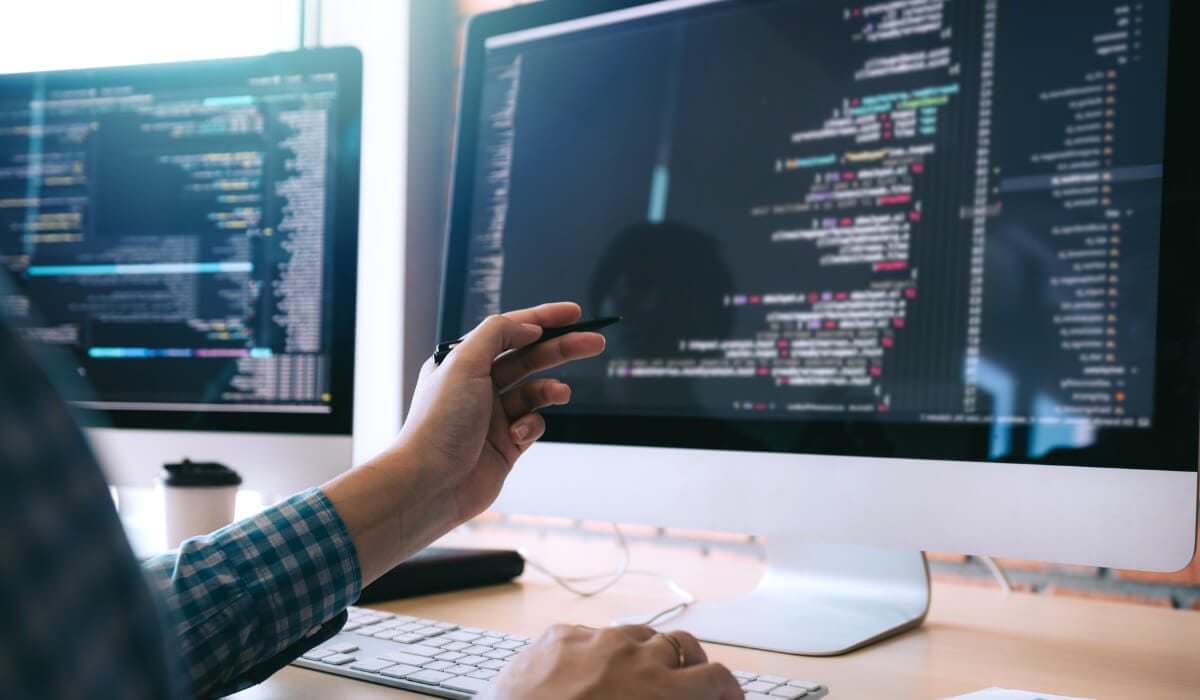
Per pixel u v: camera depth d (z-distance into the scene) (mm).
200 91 1210
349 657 670
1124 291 746
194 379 1186
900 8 862
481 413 700
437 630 736
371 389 1418
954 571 1201
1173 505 711
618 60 1011
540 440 1003
